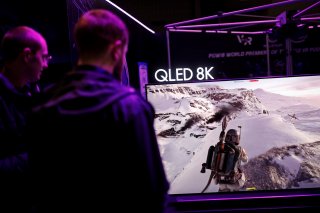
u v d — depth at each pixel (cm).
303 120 200
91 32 95
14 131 150
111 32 97
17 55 148
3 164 147
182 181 199
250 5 591
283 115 202
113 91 93
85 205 92
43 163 99
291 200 187
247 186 195
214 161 200
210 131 203
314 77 203
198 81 209
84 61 98
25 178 153
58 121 93
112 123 89
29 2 194
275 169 196
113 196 90
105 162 90
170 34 510
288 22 303
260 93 205
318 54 514
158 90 208
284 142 199
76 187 92
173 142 204
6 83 149
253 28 550
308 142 198
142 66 362
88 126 90
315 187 192
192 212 189
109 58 99
